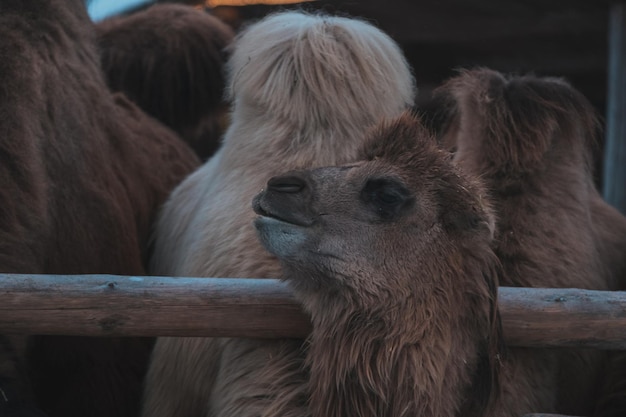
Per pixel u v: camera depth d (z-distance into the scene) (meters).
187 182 7.80
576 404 6.58
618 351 6.52
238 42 7.25
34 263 6.53
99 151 7.55
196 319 5.52
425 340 5.56
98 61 8.20
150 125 8.94
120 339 7.28
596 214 7.21
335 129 6.36
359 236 5.60
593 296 5.65
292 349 5.81
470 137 6.76
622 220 7.41
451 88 7.39
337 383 5.57
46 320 5.41
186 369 6.29
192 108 9.83
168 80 9.72
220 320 5.55
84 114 7.46
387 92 6.50
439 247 5.65
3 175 6.45
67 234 7.03
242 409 5.78
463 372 5.67
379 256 5.59
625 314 5.58
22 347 6.37
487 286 5.64
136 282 5.48
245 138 6.53
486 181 6.52
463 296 5.66
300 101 6.36
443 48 15.99
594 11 14.61
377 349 5.57
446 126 7.43
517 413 5.90
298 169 6.02
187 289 5.51
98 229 7.27
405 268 5.59
